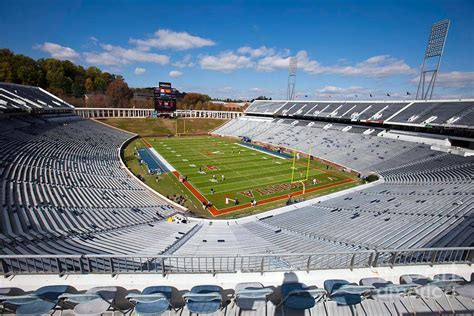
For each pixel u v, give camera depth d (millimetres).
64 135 42625
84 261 8641
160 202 25047
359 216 17719
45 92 61281
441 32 39812
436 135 36281
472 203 15906
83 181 25062
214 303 5672
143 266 8234
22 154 26297
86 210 18562
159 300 5453
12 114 41406
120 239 13406
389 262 7609
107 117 74625
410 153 35781
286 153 49938
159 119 79250
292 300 5887
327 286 6320
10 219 13672
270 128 66375
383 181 29141
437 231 12477
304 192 29703
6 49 81500
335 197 24688
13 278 6395
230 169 38500
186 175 35094
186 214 22859
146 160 42469
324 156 44438
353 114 51969
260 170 38156
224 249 11594
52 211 16516
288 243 12891
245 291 5496
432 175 26594
